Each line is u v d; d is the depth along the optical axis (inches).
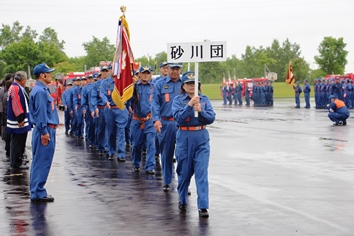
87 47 3575.3
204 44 383.9
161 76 551.2
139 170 545.3
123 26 583.5
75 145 799.1
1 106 695.7
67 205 390.6
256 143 777.6
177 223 339.9
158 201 403.2
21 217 357.1
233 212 365.7
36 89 393.1
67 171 543.5
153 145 527.2
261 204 388.2
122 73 559.8
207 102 374.3
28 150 733.3
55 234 317.7
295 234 312.8
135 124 532.1
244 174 513.7
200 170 360.5
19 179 501.4
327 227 327.0
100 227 331.9
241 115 1491.1
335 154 648.4
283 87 4052.7
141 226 333.4
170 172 437.4
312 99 2965.1
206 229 325.1
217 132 958.4
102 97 617.0
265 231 319.3
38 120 391.2
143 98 527.8
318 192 428.8
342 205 384.2
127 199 409.7
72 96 931.3
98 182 481.1
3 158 657.0
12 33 4335.6
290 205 384.8
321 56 3570.4
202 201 353.4
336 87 1770.4
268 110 1774.1
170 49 386.0
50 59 3193.9
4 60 3134.8
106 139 681.0
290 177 496.4
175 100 376.8
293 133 924.6
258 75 4909.0
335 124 1084.5
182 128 370.0
